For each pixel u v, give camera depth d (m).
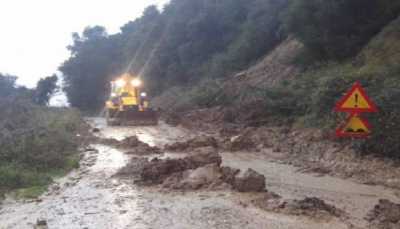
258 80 31.06
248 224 7.59
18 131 18.72
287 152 14.95
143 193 10.01
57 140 16.95
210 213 8.30
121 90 29.05
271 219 7.81
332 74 21.25
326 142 14.59
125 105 27.66
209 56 50.09
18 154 13.46
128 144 17.52
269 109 21.67
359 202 9.01
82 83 73.94
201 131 22.56
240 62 40.00
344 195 9.58
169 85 53.38
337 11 24.78
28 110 31.02
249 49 39.38
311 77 23.77
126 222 7.96
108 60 74.81
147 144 17.23
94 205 9.16
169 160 11.82
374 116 12.82
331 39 24.86
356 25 24.72
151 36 64.56
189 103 33.91
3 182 10.92
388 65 18.22
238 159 14.10
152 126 26.88
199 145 16.38
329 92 16.89
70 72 74.94
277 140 16.75
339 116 14.85
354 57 23.64
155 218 8.12
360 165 12.03
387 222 7.51
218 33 51.06
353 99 10.00
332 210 8.24
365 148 12.72
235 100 28.22
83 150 17.22
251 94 25.69
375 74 16.81
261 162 13.53
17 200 9.81
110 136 21.50
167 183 10.55
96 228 7.69
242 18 49.28
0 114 26.75
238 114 23.52
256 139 17.41
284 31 34.31
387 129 12.33
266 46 38.12
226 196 9.42
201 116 27.06
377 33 23.72
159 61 57.97
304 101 20.28
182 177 10.87
